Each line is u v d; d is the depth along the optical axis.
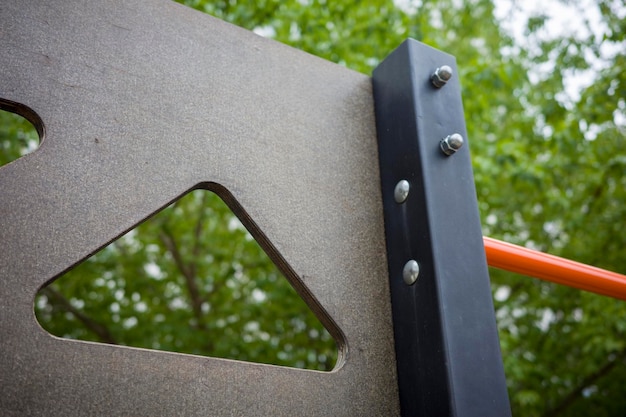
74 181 0.73
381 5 3.59
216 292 4.80
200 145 0.85
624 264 4.55
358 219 0.96
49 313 4.53
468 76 3.52
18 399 0.60
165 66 0.88
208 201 4.25
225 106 0.91
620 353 4.39
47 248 0.68
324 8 3.47
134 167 0.78
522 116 4.49
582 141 3.88
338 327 0.85
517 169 3.58
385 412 0.81
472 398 0.75
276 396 0.74
